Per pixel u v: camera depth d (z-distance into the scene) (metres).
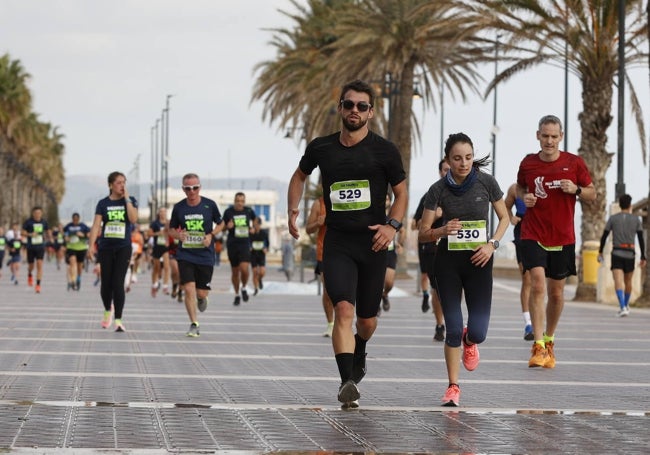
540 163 17.30
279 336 22.19
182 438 9.89
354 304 12.08
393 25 59.53
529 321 21.98
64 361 16.41
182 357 17.59
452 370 12.65
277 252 150.25
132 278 43.84
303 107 77.44
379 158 12.20
